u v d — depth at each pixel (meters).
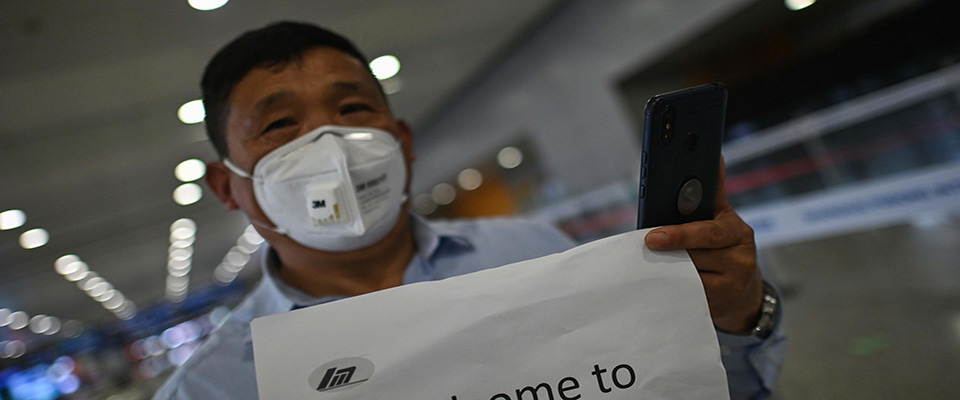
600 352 0.60
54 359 16.69
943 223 3.49
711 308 0.69
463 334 0.60
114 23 4.05
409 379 0.58
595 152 6.97
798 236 4.04
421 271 0.95
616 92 6.48
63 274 13.63
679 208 0.65
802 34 4.97
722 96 0.63
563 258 0.64
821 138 3.70
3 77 4.34
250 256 21.64
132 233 11.59
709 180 0.66
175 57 4.77
